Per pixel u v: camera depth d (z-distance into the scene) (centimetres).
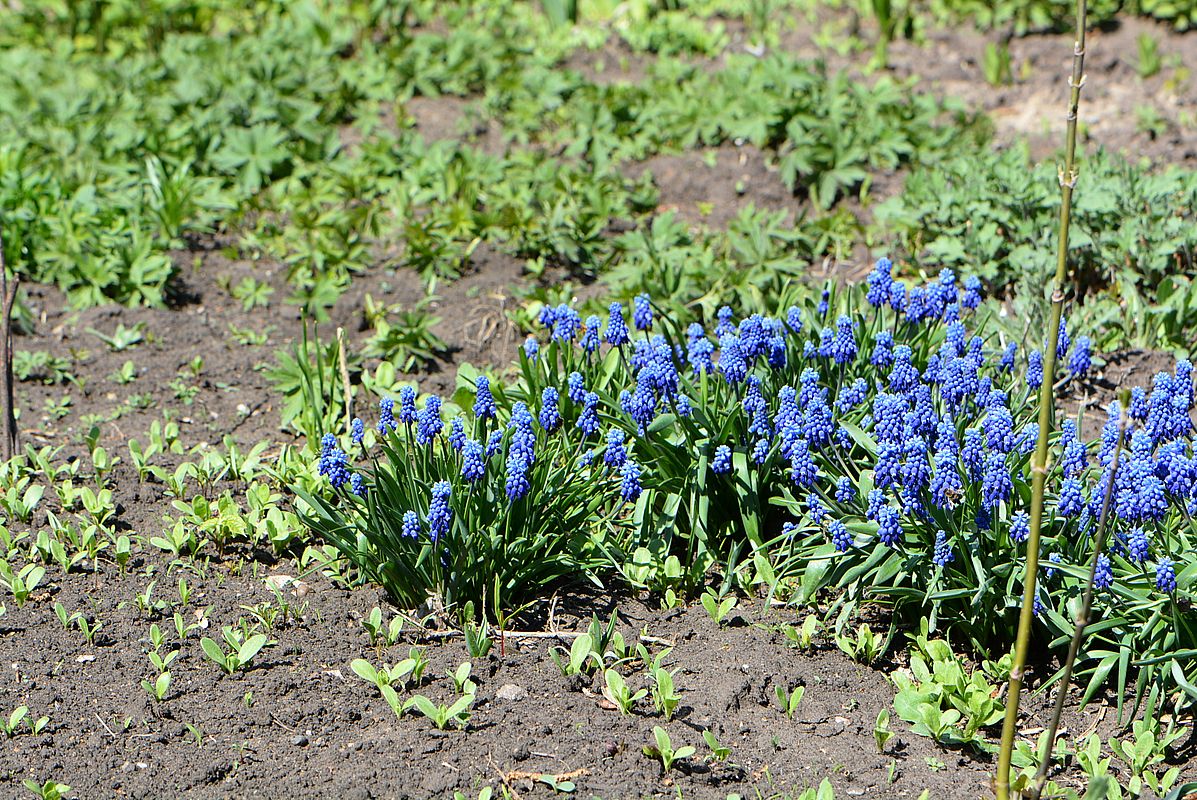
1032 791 373
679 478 520
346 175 884
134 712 438
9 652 468
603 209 827
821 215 869
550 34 1173
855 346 550
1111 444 475
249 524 539
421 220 851
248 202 861
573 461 512
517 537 492
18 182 801
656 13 1222
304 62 1045
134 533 547
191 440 635
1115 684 459
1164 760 426
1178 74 1041
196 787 405
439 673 460
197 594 507
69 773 410
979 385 534
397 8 1173
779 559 523
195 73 1021
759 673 464
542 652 475
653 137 957
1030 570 348
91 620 489
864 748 429
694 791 407
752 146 947
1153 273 731
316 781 407
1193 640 426
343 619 493
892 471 455
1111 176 769
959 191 798
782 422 500
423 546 474
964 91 1052
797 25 1195
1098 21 1166
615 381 573
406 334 701
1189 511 472
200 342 730
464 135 990
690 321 710
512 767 414
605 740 427
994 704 442
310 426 620
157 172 853
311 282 784
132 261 769
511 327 735
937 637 484
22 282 772
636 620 496
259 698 448
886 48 1108
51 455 606
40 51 1141
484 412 517
